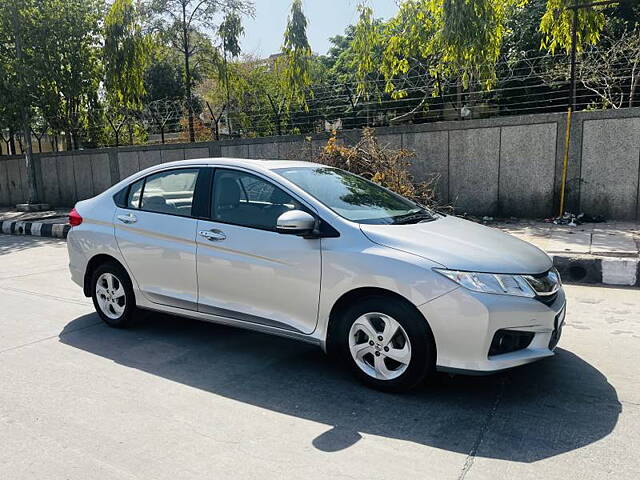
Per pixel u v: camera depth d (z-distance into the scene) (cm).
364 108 1411
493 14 1059
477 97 1306
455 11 1023
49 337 495
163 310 474
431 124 1051
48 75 1540
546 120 952
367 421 327
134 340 485
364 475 269
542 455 286
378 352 362
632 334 473
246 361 431
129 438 309
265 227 409
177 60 1841
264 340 482
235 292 420
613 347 443
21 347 468
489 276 334
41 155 1691
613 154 916
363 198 436
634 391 362
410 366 348
